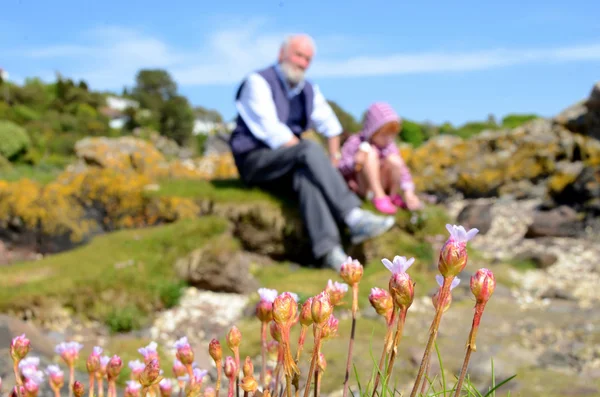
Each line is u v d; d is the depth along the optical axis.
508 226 9.20
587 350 4.00
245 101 6.59
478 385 3.23
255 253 6.49
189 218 6.56
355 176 6.98
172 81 58.00
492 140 12.96
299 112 6.88
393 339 1.04
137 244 5.91
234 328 1.12
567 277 6.36
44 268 5.58
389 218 6.05
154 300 5.11
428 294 5.48
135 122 47.47
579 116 11.94
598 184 8.82
